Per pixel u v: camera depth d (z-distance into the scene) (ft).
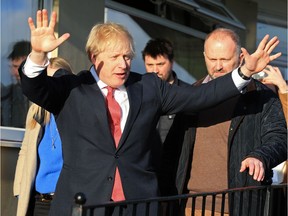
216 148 13.82
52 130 15.78
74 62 21.29
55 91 12.35
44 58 11.91
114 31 12.44
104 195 12.14
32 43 11.80
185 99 13.05
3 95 20.17
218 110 13.83
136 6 26.07
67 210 12.20
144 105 12.73
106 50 12.35
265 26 35.55
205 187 13.80
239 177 13.46
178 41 28.94
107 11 24.44
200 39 30.35
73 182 12.30
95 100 12.41
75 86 12.54
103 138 12.32
